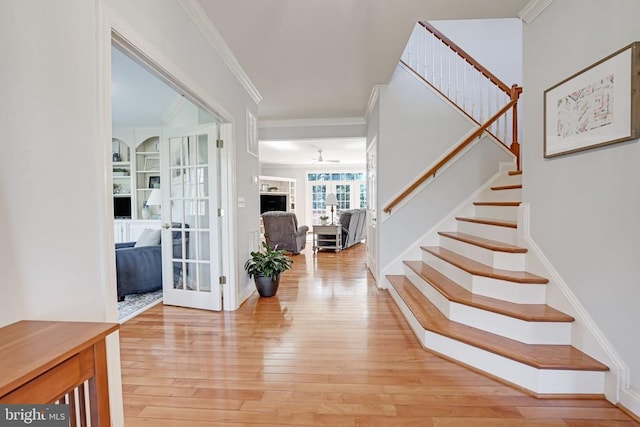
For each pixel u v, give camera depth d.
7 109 1.09
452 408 1.74
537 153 2.31
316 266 5.68
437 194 4.00
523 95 2.47
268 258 3.82
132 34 1.61
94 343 1.00
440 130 4.03
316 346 2.50
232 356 2.34
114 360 1.48
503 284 2.34
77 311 1.30
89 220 1.35
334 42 2.89
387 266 4.09
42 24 1.18
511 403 1.77
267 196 10.88
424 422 1.63
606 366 1.76
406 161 4.05
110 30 1.45
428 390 1.90
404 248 4.06
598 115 1.75
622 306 1.66
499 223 2.85
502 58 4.72
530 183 2.39
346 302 3.61
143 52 1.72
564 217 2.05
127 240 5.43
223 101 3.01
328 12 2.43
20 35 1.12
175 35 2.08
